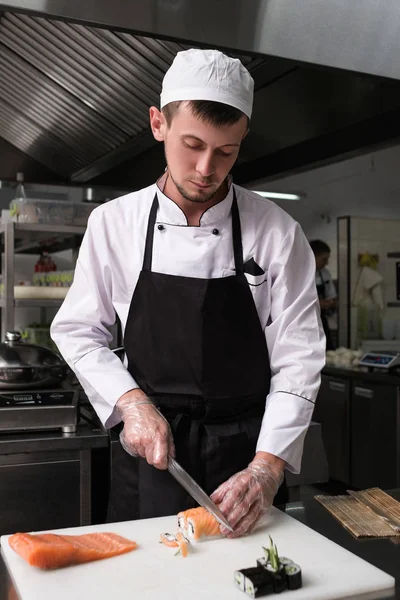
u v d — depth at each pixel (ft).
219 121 4.19
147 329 4.91
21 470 6.46
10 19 8.39
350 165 20.38
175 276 4.90
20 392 6.70
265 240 5.09
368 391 13.21
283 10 6.22
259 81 7.35
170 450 4.54
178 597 3.34
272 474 4.49
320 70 6.83
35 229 10.65
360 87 7.07
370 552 3.98
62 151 11.76
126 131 10.27
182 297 4.85
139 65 8.55
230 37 6.13
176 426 4.82
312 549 3.95
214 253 4.99
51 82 9.75
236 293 4.97
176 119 4.33
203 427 4.91
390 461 12.64
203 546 4.00
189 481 4.41
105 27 5.82
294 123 7.63
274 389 4.95
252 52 6.27
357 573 3.61
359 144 7.73
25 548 3.66
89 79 9.31
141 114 9.65
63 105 10.25
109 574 3.59
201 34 6.04
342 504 4.77
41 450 6.44
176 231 4.99
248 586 3.36
